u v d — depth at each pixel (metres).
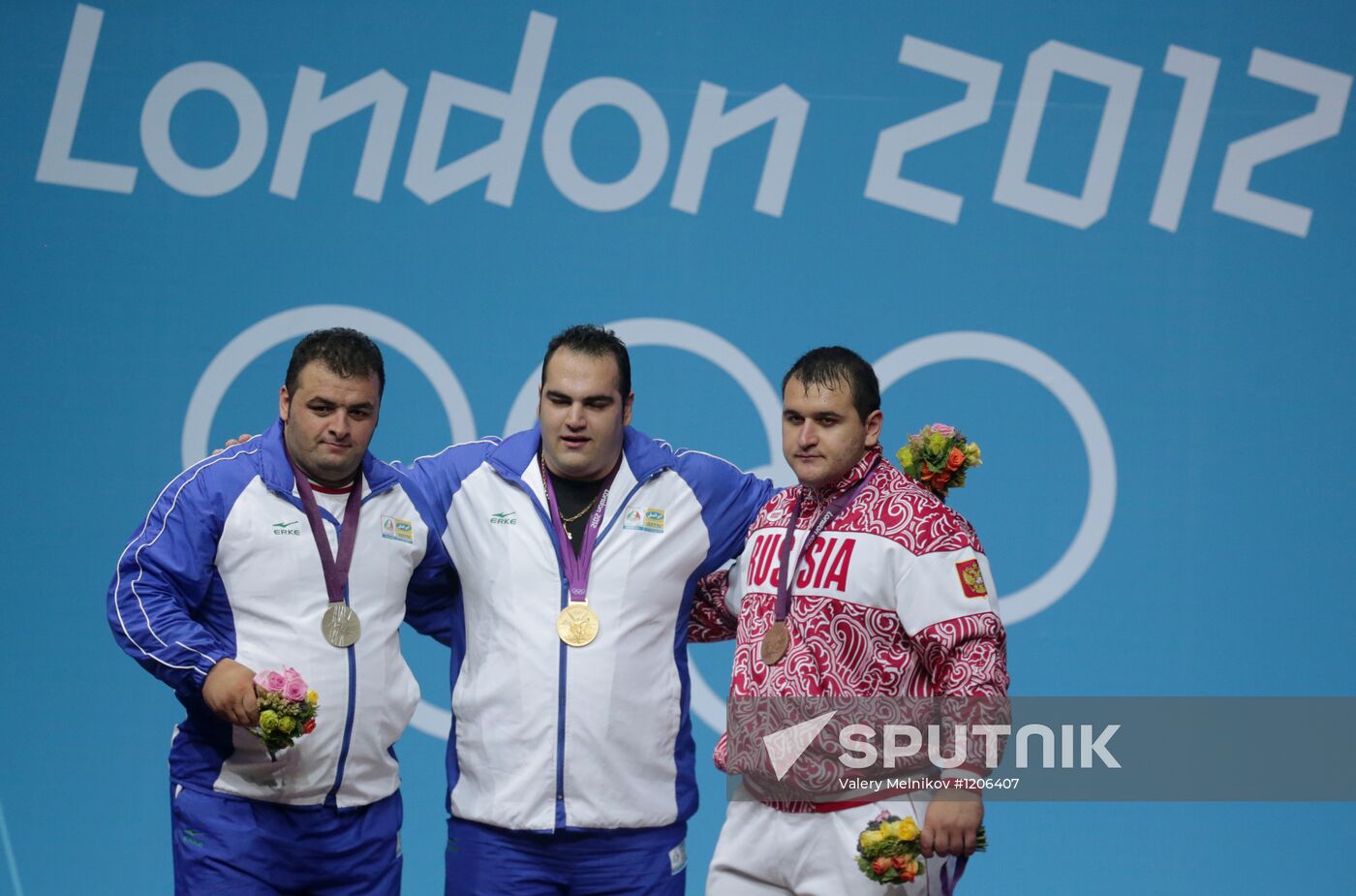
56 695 16.84
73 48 17.14
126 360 17.09
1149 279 17.17
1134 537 17.08
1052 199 17.20
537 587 11.76
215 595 11.40
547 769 11.52
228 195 17.19
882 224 17.27
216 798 11.46
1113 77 17.19
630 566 11.85
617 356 11.68
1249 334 17.12
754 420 17.25
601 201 17.33
